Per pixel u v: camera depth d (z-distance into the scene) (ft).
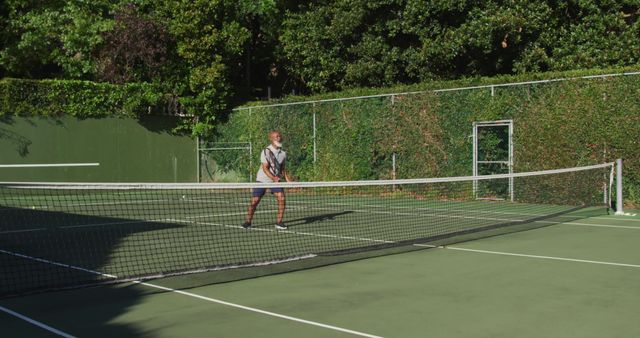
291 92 105.50
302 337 15.44
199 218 43.73
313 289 20.89
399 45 77.71
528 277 22.65
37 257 27.27
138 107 78.38
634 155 47.29
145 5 81.20
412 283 21.75
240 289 20.92
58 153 73.20
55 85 72.84
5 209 51.42
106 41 77.15
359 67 76.79
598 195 48.57
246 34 82.02
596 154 49.01
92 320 17.12
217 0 78.69
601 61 63.05
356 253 28.17
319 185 29.45
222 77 80.84
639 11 64.90
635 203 47.65
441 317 17.26
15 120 70.03
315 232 35.45
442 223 39.50
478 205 51.44
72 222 41.24
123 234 34.65
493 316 17.33
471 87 57.06
